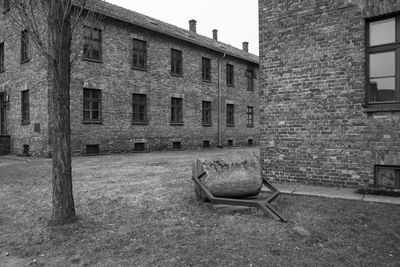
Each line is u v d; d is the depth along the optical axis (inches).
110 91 621.0
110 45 621.3
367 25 241.4
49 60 162.9
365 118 237.5
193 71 814.5
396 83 230.2
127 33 655.1
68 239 149.8
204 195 202.8
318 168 258.5
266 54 284.5
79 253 135.9
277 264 119.0
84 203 213.2
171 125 751.7
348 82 244.4
